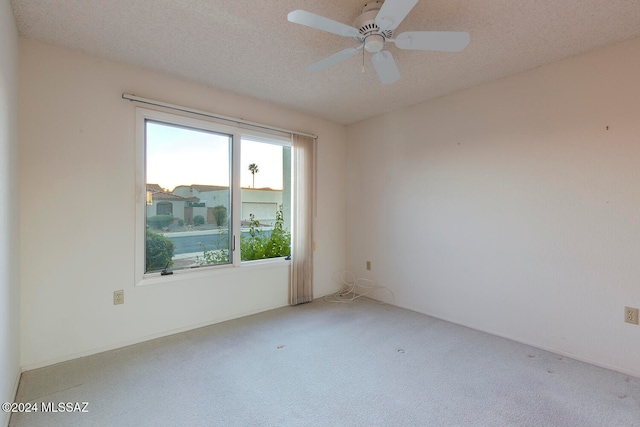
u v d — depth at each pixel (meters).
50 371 2.09
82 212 2.30
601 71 2.22
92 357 2.29
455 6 1.77
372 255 3.88
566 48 2.23
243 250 3.29
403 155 3.53
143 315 2.59
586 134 2.28
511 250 2.67
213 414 1.68
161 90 2.67
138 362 2.23
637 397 1.83
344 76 2.71
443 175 3.16
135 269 2.54
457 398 1.82
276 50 2.28
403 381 2.00
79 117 2.29
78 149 2.29
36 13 1.85
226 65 2.52
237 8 1.81
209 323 2.97
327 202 4.02
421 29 2.00
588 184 2.28
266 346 2.51
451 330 2.87
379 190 3.79
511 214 2.67
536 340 2.53
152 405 1.75
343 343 2.57
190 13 1.86
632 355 2.10
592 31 2.02
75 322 2.28
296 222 3.60
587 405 1.76
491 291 2.80
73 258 2.27
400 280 3.57
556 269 2.43
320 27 1.62
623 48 2.14
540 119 2.50
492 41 2.13
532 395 1.85
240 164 3.20
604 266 2.21
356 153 4.07
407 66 2.51
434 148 3.23
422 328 2.91
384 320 3.12
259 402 1.78
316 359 2.29
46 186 2.16
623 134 2.14
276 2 1.75
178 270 2.81
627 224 2.12
